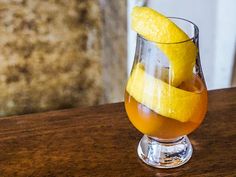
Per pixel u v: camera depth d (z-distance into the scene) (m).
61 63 0.81
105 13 0.80
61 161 0.36
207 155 0.36
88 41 0.82
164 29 0.31
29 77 0.80
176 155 0.35
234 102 0.42
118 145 0.37
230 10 0.73
